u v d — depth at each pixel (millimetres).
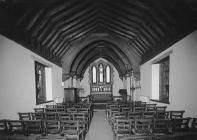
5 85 5773
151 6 7113
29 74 7754
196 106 5684
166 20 7180
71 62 13859
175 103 7211
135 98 14312
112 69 20391
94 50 16859
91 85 20234
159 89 10242
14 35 6371
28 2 6055
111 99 18469
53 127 5141
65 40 11633
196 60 5684
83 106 9672
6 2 5402
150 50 10734
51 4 7074
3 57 5668
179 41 6844
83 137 6387
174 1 5891
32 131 4922
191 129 4871
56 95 12141
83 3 8234
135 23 9430
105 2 8555
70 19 9281
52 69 11227
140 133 4852
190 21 5980
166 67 9039
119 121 4988
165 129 4801
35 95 8430
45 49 9930
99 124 9719
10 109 6062
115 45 14469
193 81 5863
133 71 13695
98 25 11789
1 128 5512
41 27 8078
